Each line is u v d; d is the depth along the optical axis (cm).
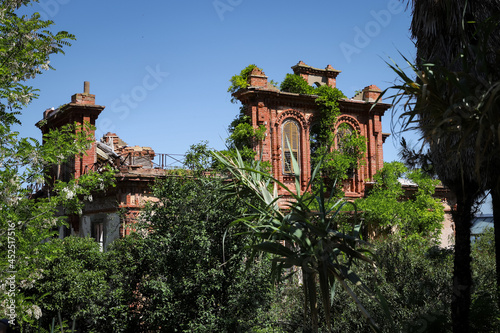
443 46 989
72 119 2936
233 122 3031
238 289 1616
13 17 1172
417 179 3045
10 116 1243
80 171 2869
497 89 565
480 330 1035
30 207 1332
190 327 1585
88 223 2816
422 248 1800
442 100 645
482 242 2245
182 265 1675
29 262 1348
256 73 2980
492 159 937
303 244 707
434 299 1402
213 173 1717
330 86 3253
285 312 1565
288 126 3083
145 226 1816
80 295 1827
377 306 1334
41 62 1238
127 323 1767
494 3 949
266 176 798
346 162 3017
